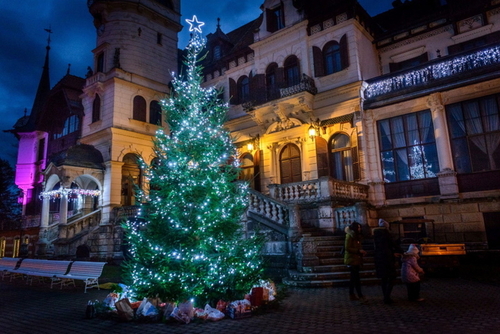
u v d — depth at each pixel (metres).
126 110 22.39
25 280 13.91
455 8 16.42
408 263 7.63
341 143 17.12
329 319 6.39
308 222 13.62
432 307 6.91
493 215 12.96
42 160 28.64
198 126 8.84
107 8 23.88
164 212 7.98
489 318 5.89
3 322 7.20
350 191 14.41
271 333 5.75
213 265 7.68
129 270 8.16
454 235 13.52
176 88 9.53
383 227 7.87
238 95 21.25
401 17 19.81
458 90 14.17
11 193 40.97
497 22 15.24
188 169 8.41
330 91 17.03
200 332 6.05
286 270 11.61
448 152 14.16
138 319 6.85
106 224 19.73
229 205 8.48
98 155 21.89
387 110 15.84
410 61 17.73
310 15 18.69
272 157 18.94
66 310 8.19
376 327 5.71
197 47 9.95
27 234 26.48
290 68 19.02
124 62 23.03
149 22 24.78
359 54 16.97
